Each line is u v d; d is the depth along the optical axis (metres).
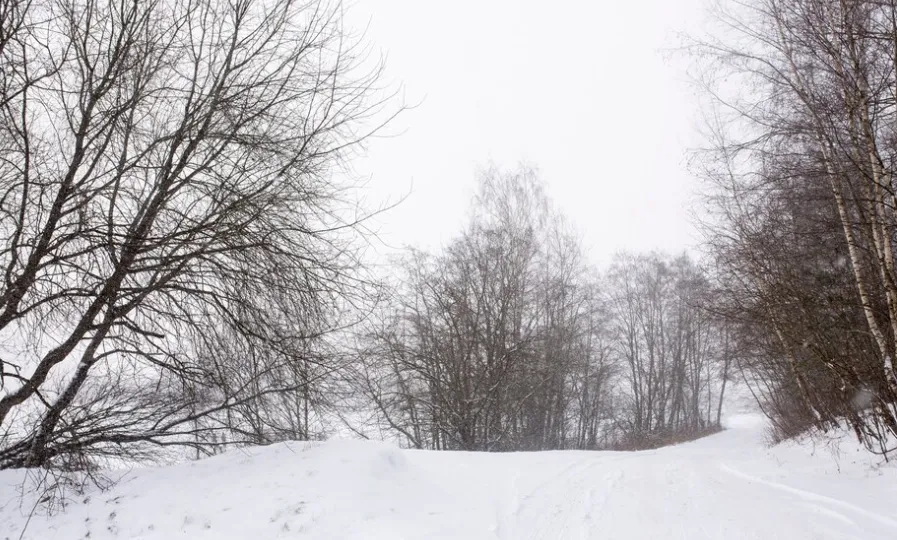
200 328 8.28
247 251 8.23
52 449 7.62
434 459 10.28
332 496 6.56
